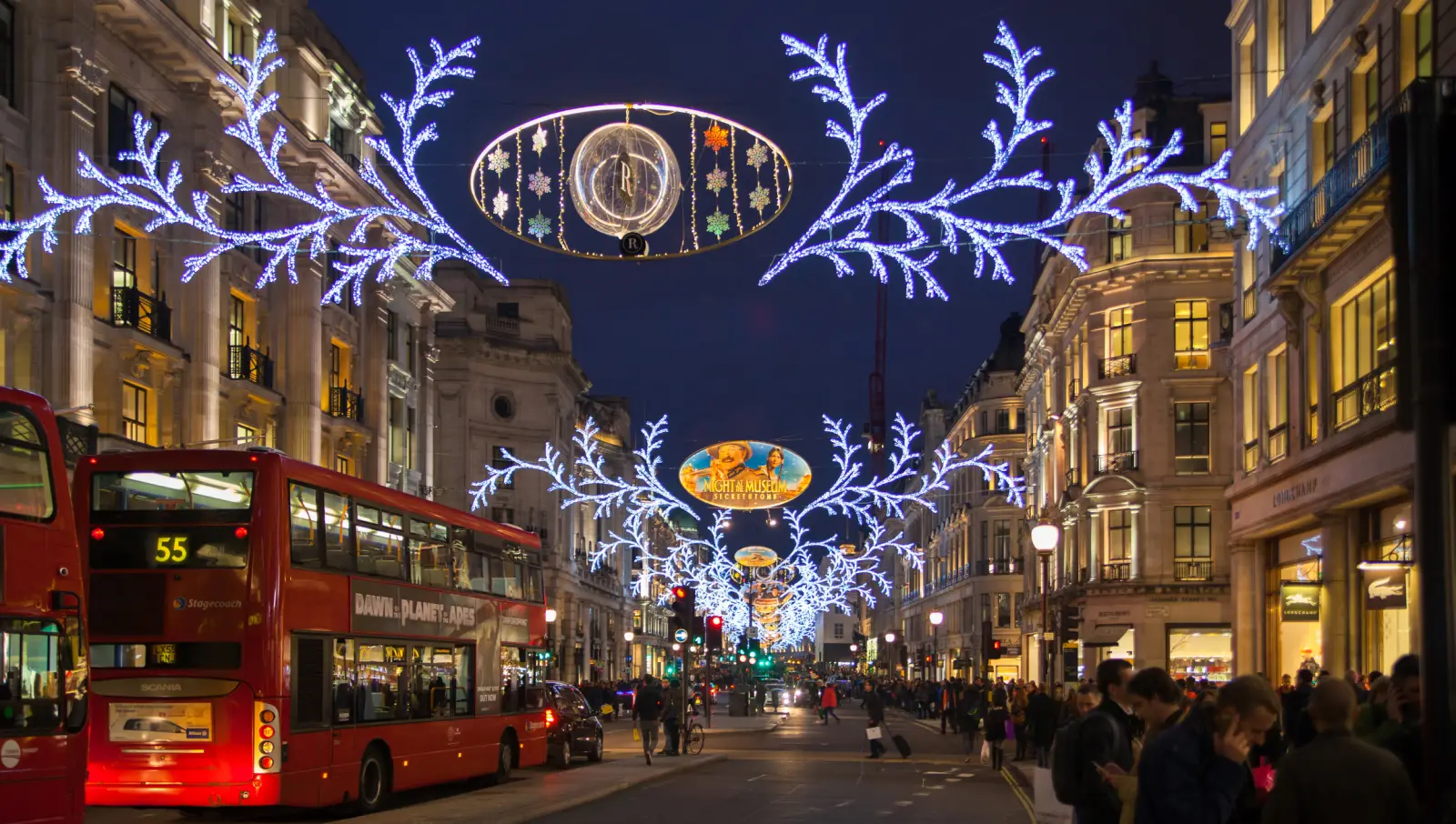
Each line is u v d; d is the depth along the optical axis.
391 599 20.58
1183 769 6.27
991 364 80.94
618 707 65.81
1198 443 45.84
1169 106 47.00
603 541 90.19
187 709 17.02
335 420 40.69
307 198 22.33
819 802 22.05
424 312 51.28
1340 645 26.47
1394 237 5.30
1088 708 11.69
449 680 22.95
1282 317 29.72
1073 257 16.03
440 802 20.77
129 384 30.12
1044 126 15.56
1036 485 62.91
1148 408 46.03
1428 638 4.99
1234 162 33.88
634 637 96.44
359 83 43.62
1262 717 6.20
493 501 69.56
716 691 93.88
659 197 12.97
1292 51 29.00
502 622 25.69
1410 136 5.09
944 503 91.25
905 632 111.88
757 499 27.66
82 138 27.56
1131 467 46.34
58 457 13.64
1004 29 15.48
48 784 13.02
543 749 27.39
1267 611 32.66
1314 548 28.38
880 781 26.72
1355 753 6.03
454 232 17.67
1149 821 6.32
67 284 27.06
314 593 18.09
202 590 17.16
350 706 19.03
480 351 68.69
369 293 44.81
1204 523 45.56
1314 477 27.25
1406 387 5.12
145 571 17.27
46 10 27.05
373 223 43.16
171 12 30.16
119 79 29.55
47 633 13.14
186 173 32.44
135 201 23.11
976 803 21.98
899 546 50.00
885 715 77.56
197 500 17.38
